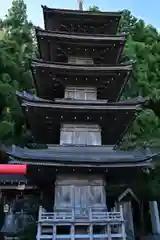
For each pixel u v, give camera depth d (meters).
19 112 26.86
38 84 14.70
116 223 10.23
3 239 15.80
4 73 29.45
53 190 12.98
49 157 10.93
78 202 11.07
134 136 27.48
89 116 12.94
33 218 16.39
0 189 13.27
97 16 16.11
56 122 13.30
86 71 13.77
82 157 11.28
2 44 33.53
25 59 32.81
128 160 10.87
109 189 15.34
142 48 37.94
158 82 35.59
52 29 16.92
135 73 33.91
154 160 15.11
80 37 14.57
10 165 10.73
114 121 13.28
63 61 16.17
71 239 9.82
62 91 15.16
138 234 17.77
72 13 15.89
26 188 13.26
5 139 23.89
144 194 18.77
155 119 29.81
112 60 16.03
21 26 39.94
